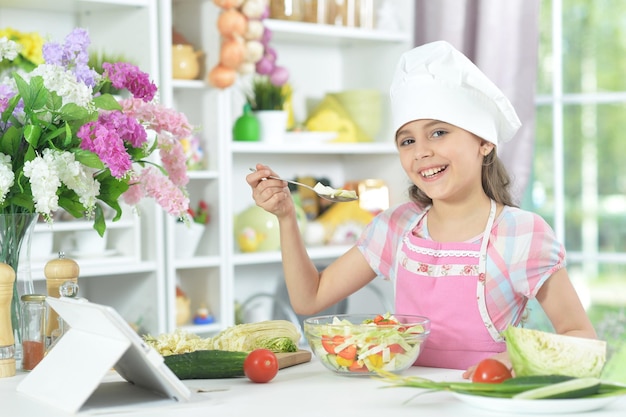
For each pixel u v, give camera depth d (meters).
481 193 2.03
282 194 1.98
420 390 1.52
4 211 1.85
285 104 3.89
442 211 2.03
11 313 1.82
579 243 4.55
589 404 1.33
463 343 1.93
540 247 1.93
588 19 4.54
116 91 3.15
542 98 4.19
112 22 3.40
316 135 3.84
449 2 3.85
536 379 1.37
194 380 1.66
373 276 2.16
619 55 4.53
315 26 3.80
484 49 3.72
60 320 1.80
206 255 3.61
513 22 3.72
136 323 3.37
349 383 1.60
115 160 1.77
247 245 3.68
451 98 1.94
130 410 1.41
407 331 1.64
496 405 1.34
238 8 3.49
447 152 1.95
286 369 1.76
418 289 1.98
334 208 3.99
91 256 3.25
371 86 4.14
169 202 1.97
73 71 1.92
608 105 4.37
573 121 4.36
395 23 4.01
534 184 4.23
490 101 1.99
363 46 4.17
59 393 1.45
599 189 4.50
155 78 3.29
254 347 1.83
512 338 1.44
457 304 1.93
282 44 4.07
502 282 1.92
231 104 3.69
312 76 4.18
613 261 4.07
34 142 1.78
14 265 1.82
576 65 4.50
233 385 1.60
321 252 3.76
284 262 2.04
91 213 1.83
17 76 1.80
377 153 4.12
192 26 3.62
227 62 3.47
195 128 2.06
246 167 3.99
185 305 3.48
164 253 3.38
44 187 1.73
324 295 2.09
